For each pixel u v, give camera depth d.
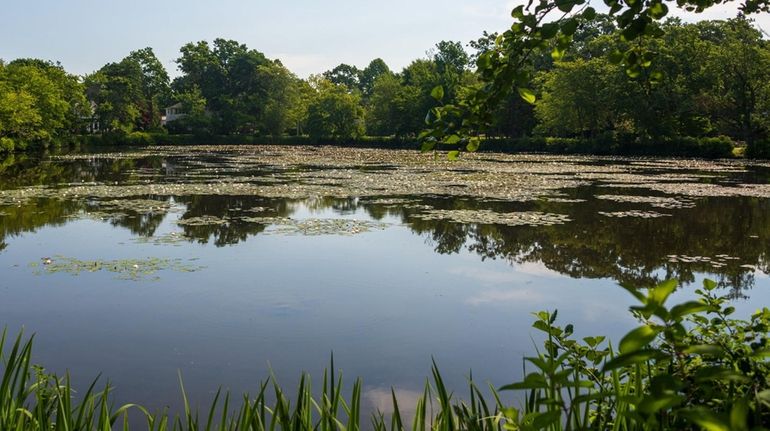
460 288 9.33
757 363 2.62
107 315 7.81
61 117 53.97
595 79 46.09
